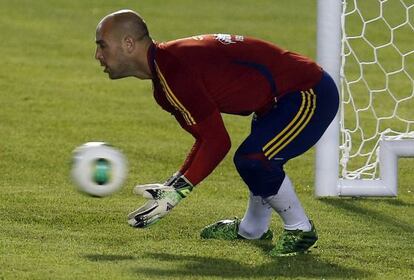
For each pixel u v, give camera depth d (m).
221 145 14.75
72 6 53.97
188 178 14.82
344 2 22.00
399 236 17.59
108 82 35.81
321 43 20.73
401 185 22.44
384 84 35.72
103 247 16.14
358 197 20.94
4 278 14.05
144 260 15.30
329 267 15.18
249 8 53.97
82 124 28.89
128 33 14.95
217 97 14.94
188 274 14.54
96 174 15.52
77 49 42.56
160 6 54.47
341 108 21.45
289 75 15.12
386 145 20.75
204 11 53.06
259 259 15.52
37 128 28.06
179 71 14.69
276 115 15.15
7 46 42.66
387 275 14.85
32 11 51.94
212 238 16.86
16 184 21.50
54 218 18.14
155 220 14.90
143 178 22.52
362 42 42.88
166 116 30.44
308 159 25.14
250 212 16.59
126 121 29.52
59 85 34.97
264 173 15.17
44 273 14.36
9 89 33.81
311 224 15.70
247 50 15.05
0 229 17.19
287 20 50.47
